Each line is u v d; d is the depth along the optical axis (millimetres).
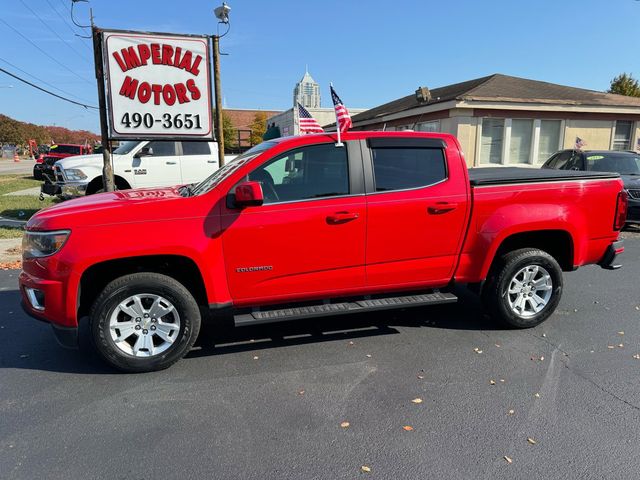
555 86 19734
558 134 17672
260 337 4512
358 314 5125
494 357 4043
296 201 3932
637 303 5480
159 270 3953
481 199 4316
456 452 2771
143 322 3740
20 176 28484
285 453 2768
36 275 3588
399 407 3260
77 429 3020
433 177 4258
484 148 16906
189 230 3678
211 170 11023
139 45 8625
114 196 4199
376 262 4160
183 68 8914
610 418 3119
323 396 3412
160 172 10586
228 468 2643
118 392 3492
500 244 4480
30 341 4445
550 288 4625
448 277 4406
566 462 2680
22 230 10164
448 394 3430
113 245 3535
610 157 10742
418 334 4555
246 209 3797
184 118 9086
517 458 2717
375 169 4121
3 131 84062
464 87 19984
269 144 4242
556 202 4492
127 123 8781
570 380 3637
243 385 3584
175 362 3873
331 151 4059
